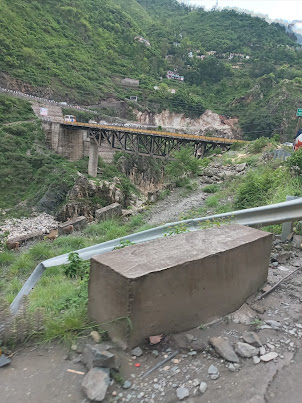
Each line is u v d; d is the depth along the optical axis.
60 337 2.87
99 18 115.62
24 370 2.51
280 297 3.53
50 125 55.47
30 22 87.81
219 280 3.03
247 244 3.31
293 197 5.18
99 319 2.84
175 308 2.76
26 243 13.84
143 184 65.25
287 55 125.44
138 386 2.30
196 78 115.31
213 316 3.03
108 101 85.25
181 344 2.69
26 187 47.06
